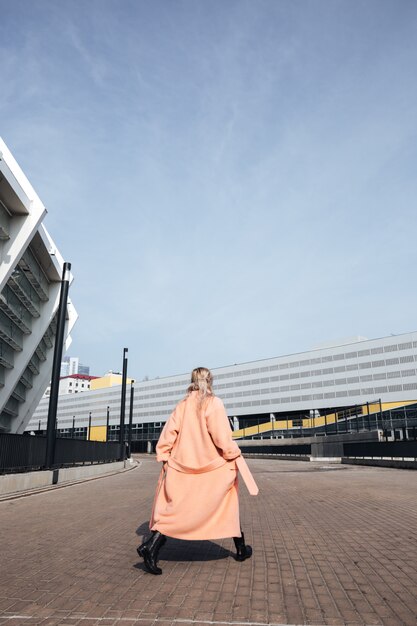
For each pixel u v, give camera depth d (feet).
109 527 22.03
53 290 115.75
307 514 26.12
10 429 138.00
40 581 12.64
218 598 10.97
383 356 256.52
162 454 13.25
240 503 31.96
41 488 44.98
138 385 387.75
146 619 9.59
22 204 75.92
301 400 284.61
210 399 13.47
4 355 102.17
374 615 9.89
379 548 16.62
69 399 448.65
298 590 11.61
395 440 84.02
